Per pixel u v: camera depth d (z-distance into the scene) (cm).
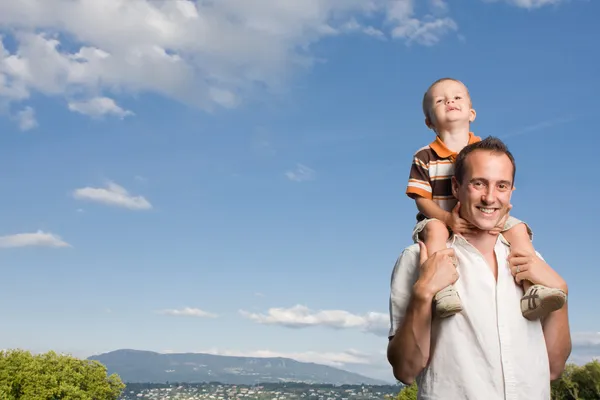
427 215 362
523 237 306
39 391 5222
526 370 276
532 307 279
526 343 280
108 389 5831
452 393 275
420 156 392
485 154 291
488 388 272
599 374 4534
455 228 303
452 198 374
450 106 406
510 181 293
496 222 291
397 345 284
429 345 280
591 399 4516
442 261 280
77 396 5434
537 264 290
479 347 276
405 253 310
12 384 5206
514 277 293
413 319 276
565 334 295
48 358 5647
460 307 274
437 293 280
